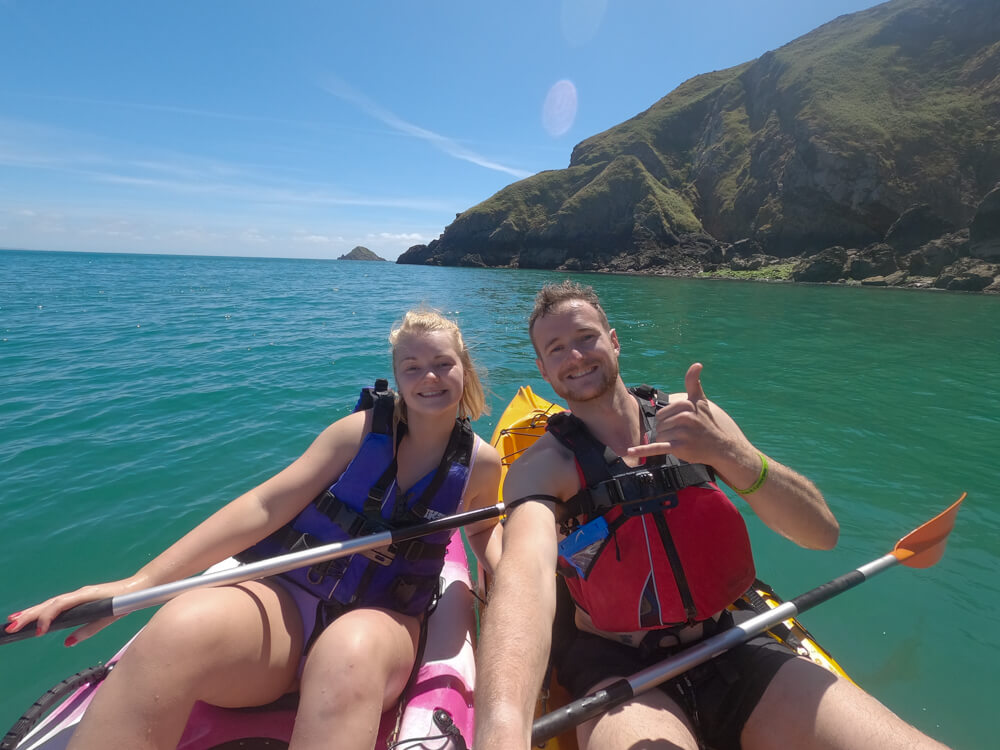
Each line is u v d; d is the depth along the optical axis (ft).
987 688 8.62
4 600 10.58
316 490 7.26
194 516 13.46
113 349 32.37
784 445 17.94
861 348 35.22
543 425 13.93
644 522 6.12
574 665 6.50
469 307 61.21
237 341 35.99
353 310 56.13
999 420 20.62
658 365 29.96
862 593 10.71
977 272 82.17
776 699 5.47
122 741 4.76
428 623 7.73
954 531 12.86
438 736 5.98
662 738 5.15
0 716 8.25
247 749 6.06
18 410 20.74
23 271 119.55
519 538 5.51
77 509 13.66
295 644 6.42
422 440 7.63
